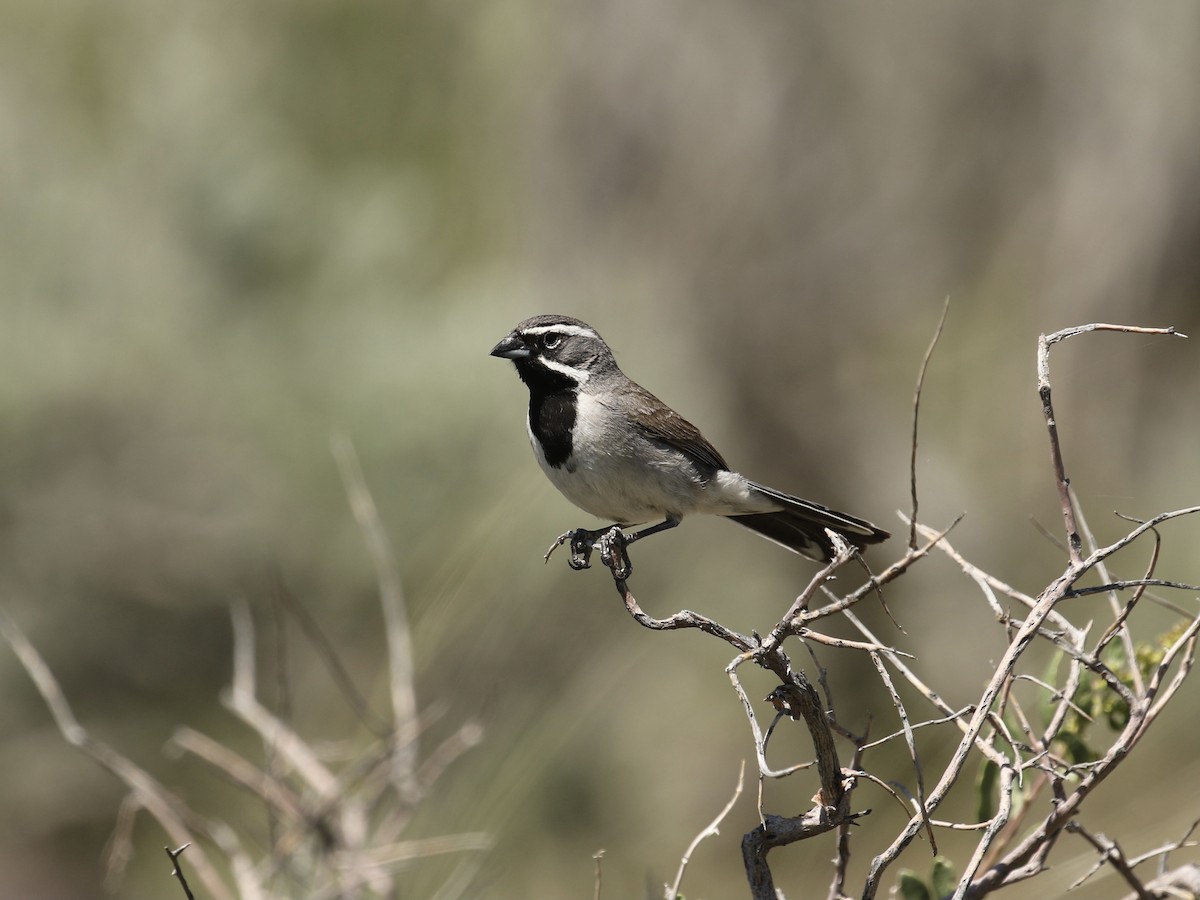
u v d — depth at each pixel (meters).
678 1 16.86
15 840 12.77
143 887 12.26
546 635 10.82
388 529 12.92
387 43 18.08
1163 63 15.64
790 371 16.64
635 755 11.80
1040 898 5.62
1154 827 8.47
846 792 4.07
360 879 6.18
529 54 17.84
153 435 14.12
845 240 16.91
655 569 13.14
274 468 13.80
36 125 15.98
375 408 13.66
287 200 15.45
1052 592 3.92
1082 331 4.17
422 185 17.48
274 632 13.05
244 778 6.73
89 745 6.36
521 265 16.97
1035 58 16.55
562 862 10.85
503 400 13.73
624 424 7.51
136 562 13.73
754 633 4.11
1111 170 15.89
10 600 13.45
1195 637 4.18
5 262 14.59
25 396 13.84
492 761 8.75
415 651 8.98
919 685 4.11
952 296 16.89
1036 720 6.80
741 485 7.56
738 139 16.88
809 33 16.77
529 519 10.75
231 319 14.95
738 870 11.62
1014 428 15.53
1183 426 14.53
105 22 17.16
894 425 16.25
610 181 17.08
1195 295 15.20
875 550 14.55
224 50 17.31
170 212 15.23
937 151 16.86
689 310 16.64
